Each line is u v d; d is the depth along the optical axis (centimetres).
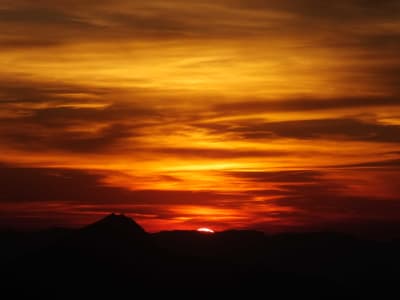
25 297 11706
